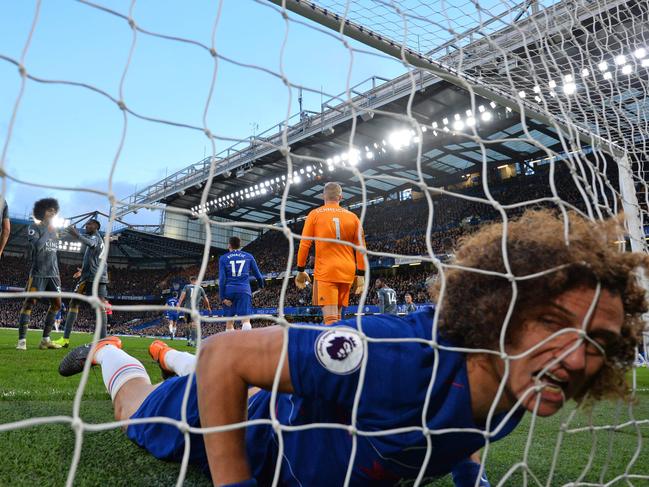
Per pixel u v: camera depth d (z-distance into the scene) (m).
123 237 38.31
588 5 2.72
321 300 4.84
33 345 7.97
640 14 2.89
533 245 0.88
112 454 1.66
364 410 1.00
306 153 23.05
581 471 1.71
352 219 4.89
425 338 1.01
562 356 0.85
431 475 1.17
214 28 0.92
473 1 1.85
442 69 2.39
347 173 25.17
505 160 25.11
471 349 0.92
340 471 1.10
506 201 25.59
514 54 2.44
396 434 1.00
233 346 1.02
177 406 1.45
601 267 0.85
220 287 7.52
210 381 1.01
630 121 2.95
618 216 1.02
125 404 1.81
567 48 2.78
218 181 27.52
